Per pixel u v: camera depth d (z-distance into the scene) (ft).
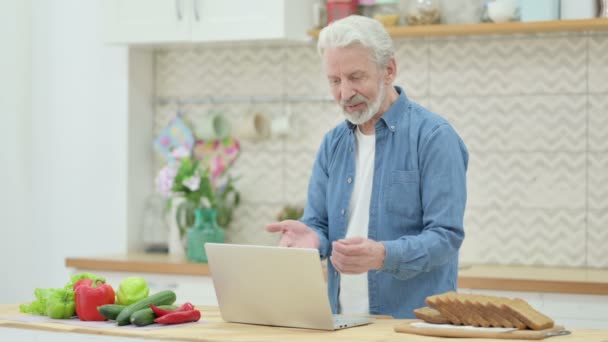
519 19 13.01
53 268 15.29
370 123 9.12
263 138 14.84
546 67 13.26
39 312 8.20
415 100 13.88
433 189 8.45
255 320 7.57
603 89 13.07
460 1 13.46
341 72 8.50
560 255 13.25
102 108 14.99
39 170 15.34
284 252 7.11
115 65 14.89
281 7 13.26
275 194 14.79
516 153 13.43
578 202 13.17
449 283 8.82
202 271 13.06
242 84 14.96
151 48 15.16
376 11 13.43
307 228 8.72
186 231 14.06
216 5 13.66
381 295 8.82
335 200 9.25
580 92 13.15
